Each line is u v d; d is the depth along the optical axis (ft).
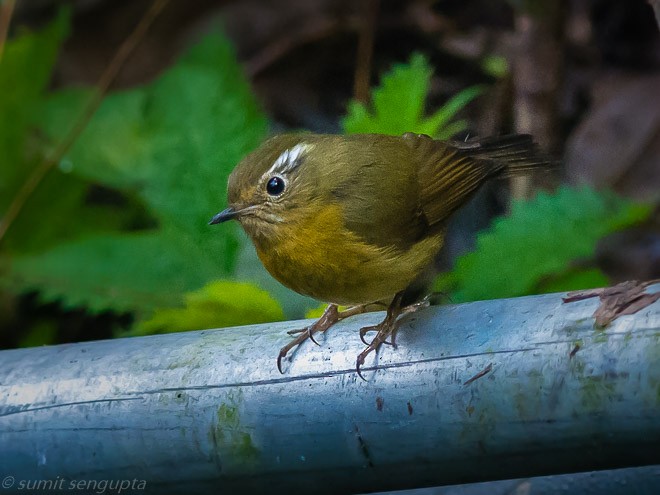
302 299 30.12
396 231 26.18
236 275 29.63
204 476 20.39
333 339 19.89
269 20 44.42
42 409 20.75
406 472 19.57
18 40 36.78
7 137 36.17
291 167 26.13
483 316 19.11
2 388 21.07
